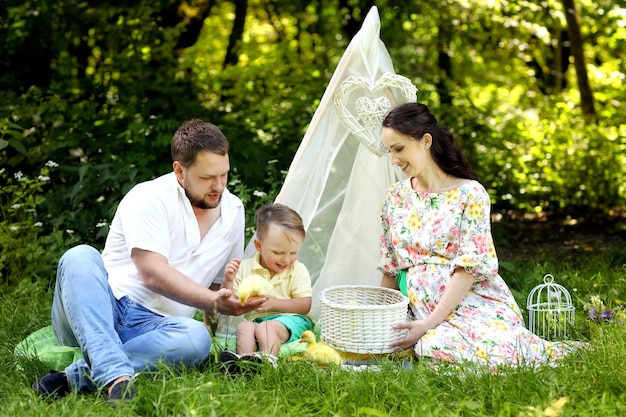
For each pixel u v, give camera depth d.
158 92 8.12
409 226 4.16
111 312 3.49
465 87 10.95
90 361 3.35
